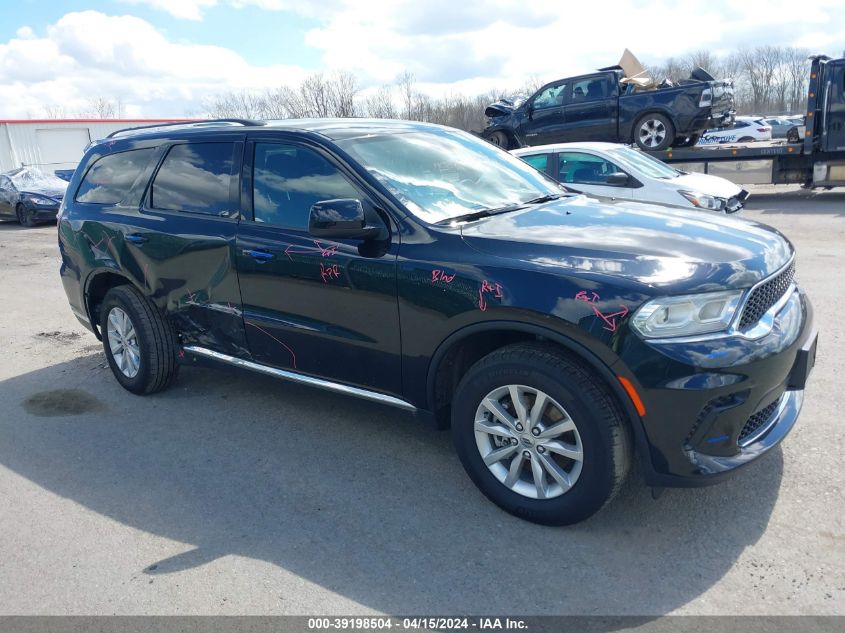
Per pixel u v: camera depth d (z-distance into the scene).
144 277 4.77
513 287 3.08
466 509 3.44
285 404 4.88
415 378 3.54
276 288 3.98
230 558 3.15
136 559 3.18
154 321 4.84
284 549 3.20
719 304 2.87
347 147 3.86
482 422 3.33
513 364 3.13
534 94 16.25
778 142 15.18
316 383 4.01
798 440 3.88
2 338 7.07
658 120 14.91
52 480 3.98
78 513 3.61
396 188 3.67
